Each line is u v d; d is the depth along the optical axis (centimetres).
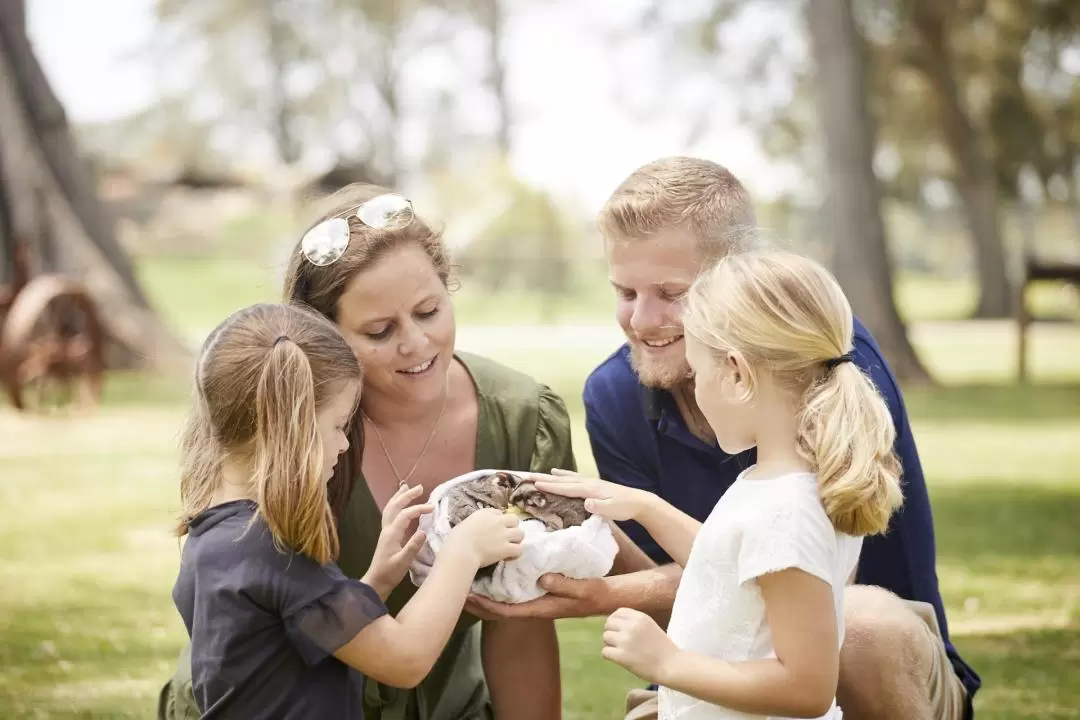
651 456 264
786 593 191
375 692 246
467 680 255
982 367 1552
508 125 4269
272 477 206
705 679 196
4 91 1339
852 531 197
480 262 2816
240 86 4619
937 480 695
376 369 239
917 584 252
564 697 329
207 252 3278
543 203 2888
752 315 202
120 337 1365
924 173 3206
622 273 244
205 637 209
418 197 2942
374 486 253
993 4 2572
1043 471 725
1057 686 327
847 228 1450
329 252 235
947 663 230
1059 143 2891
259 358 211
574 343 1833
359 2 4297
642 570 245
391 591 237
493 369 264
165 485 698
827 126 1479
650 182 244
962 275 5241
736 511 200
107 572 489
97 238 1425
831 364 204
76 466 763
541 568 227
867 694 219
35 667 361
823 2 1488
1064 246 4959
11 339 1016
